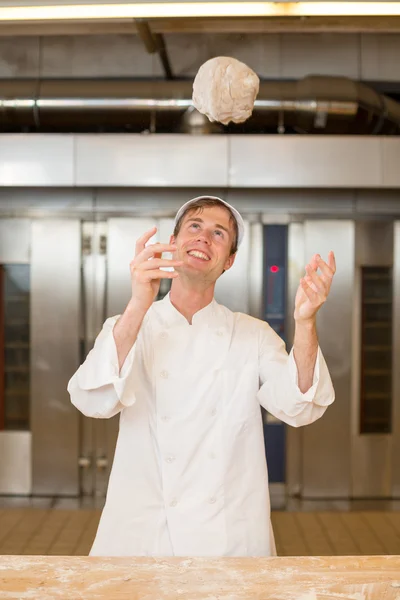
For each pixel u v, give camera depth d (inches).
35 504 148.9
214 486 56.1
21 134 143.7
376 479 154.9
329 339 153.7
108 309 153.1
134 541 55.8
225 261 60.0
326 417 153.3
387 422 156.1
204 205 60.1
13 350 155.9
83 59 156.1
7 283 155.8
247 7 46.2
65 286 153.6
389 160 144.2
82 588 44.0
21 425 155.6
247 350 59.5
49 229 153.4
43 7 47.0
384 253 154.5
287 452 153.5
